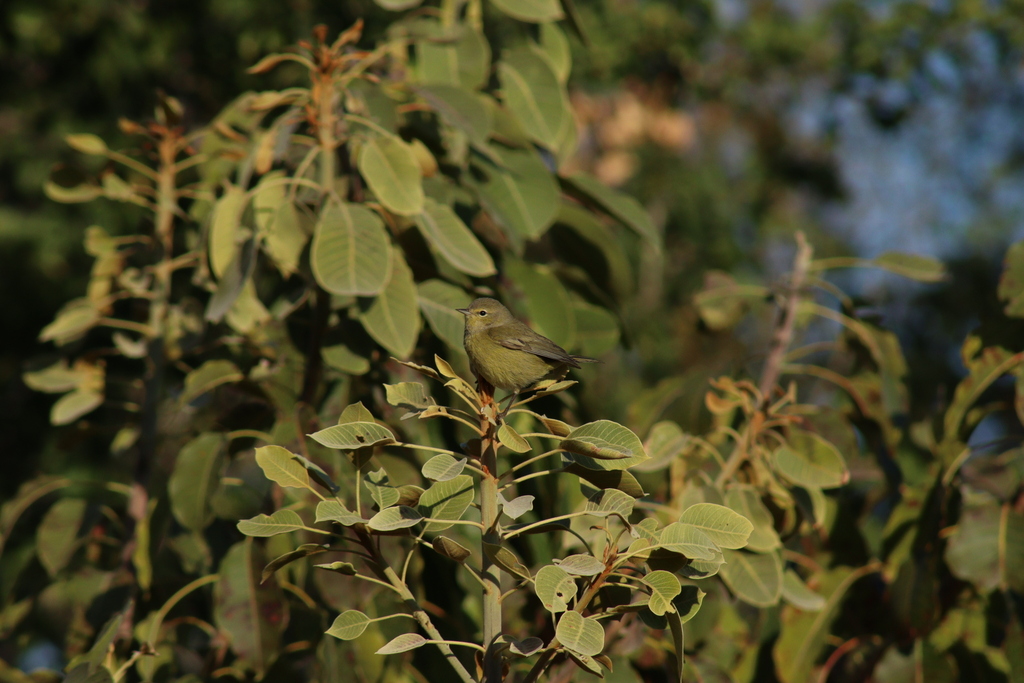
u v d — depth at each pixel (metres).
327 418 9.48
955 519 9.38
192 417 10.31
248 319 10.12
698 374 11.34
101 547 10.62
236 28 24.03
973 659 9.30
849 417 11.11
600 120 30.89
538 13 10.70
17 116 25.30
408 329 8.94
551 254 11.68
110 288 11.23
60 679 8.76
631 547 6.05
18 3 23.20
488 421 6.23
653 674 9.30
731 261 31.09
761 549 8.41
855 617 10.16
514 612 9.17
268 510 9.38
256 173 10.80
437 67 10.63
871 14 26.89
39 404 26.11
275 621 8.85
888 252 10.79
